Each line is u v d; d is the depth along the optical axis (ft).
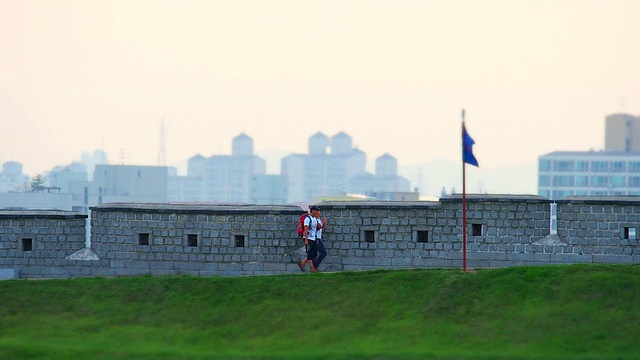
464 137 491.31
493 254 522.06
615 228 510.99
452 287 451.12
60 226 561.84
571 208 516.73
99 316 463.01
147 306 469.57
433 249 524.93
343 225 533.55
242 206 545.03
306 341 418.72
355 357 387.75
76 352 407.85
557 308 426.92
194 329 444.55
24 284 494.59
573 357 380.37
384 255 528.63
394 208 527.40
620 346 392.27
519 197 521.24
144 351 407.85
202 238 537.65
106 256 554.46
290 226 531.50
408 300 447.83
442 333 416.26
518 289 444.14
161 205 552.41
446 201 523.70
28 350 409.69
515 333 410.72
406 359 383.86
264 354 399.65
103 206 558.15
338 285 467.52
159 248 543.80
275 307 454.40
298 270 529.04
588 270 455.22
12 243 565.53
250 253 532.73
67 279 501.15
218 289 476.13
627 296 430.20
